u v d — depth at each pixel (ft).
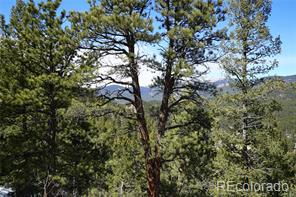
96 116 51.75
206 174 73.15
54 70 67.00
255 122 69.56
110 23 45.93
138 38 45.65
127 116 51.78
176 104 53.01
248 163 69.82
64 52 62.03
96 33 48.88
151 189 51.44
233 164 69.05
